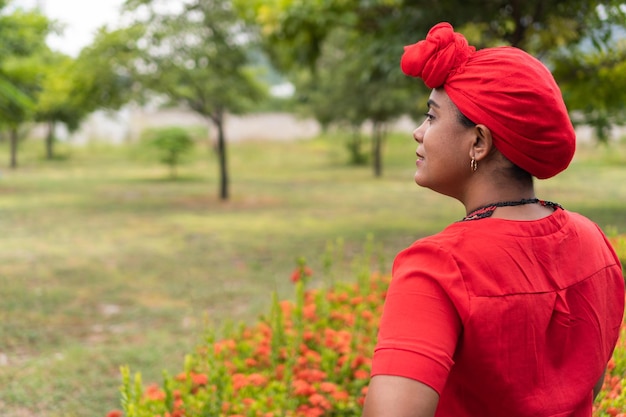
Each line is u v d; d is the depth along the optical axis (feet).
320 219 42.19
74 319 20.04
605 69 14.88
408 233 35.47
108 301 22.09
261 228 38.55
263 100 54.29
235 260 28.86
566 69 15.52
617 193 43.37
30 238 35.09
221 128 55.52
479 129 3.29
